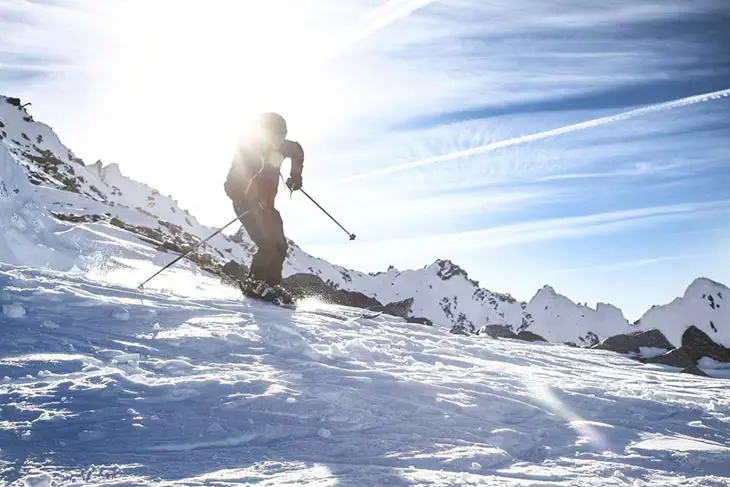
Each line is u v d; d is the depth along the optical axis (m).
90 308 7.11
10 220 11.68
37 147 68.31
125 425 4.05
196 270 14.12
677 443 4.71
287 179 10.66
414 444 4.16
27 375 4.87
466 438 4.39
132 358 5.53
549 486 3.63
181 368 5.44
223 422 4.25
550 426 4.96
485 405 5.28
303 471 3.55
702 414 6.02
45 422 4.00
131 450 3.71
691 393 7.55
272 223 10.63
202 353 6.07
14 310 6.52
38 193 24.91
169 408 4.43
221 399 4.66
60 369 5.05
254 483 3.33
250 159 10.44
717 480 3.94
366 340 8.06
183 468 3.49
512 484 3.60
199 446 3.88
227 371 5.46
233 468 3.54
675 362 15.67
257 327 7.37
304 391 4.98
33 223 12.21
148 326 6.76
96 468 3.41
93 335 6.16
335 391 5.05
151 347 6.03
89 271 11.17
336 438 4.18
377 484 3.41
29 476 3.20
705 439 5.09
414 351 8.13
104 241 14.03
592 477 3.86
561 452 4.39
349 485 3.36
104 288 8.42
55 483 3.20
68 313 6.84
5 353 5.36
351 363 6.38
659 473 4.04
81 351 5.62
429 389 5.54
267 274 10.73
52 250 11.56
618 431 4.96
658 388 7.71
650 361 15.86
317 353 6.55
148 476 3.35
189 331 6.72
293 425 4.32
